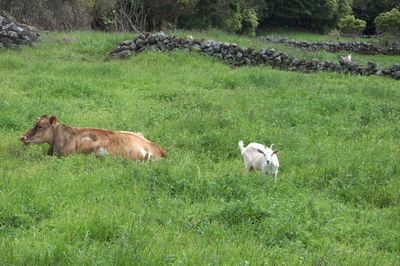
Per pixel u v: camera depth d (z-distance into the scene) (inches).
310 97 711.1
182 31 1429.6
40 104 609.6
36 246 251.3
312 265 263.3
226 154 482.9
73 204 315.6
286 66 1018.1
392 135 572.1
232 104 665.0
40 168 390.6
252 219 320.5
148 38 1032.2
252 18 2292.1
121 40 1096.2
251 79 850.8
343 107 683.4
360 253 293.9
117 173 377.7
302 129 572.1
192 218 313.4
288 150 496.1
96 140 449.4
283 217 320.2
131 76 826.8
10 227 278.7
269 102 679.1
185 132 530.6
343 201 386.0
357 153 488.4
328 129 582.2
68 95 687.7
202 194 357.4
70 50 1032.8
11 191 315.3
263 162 415.2
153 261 241.0
